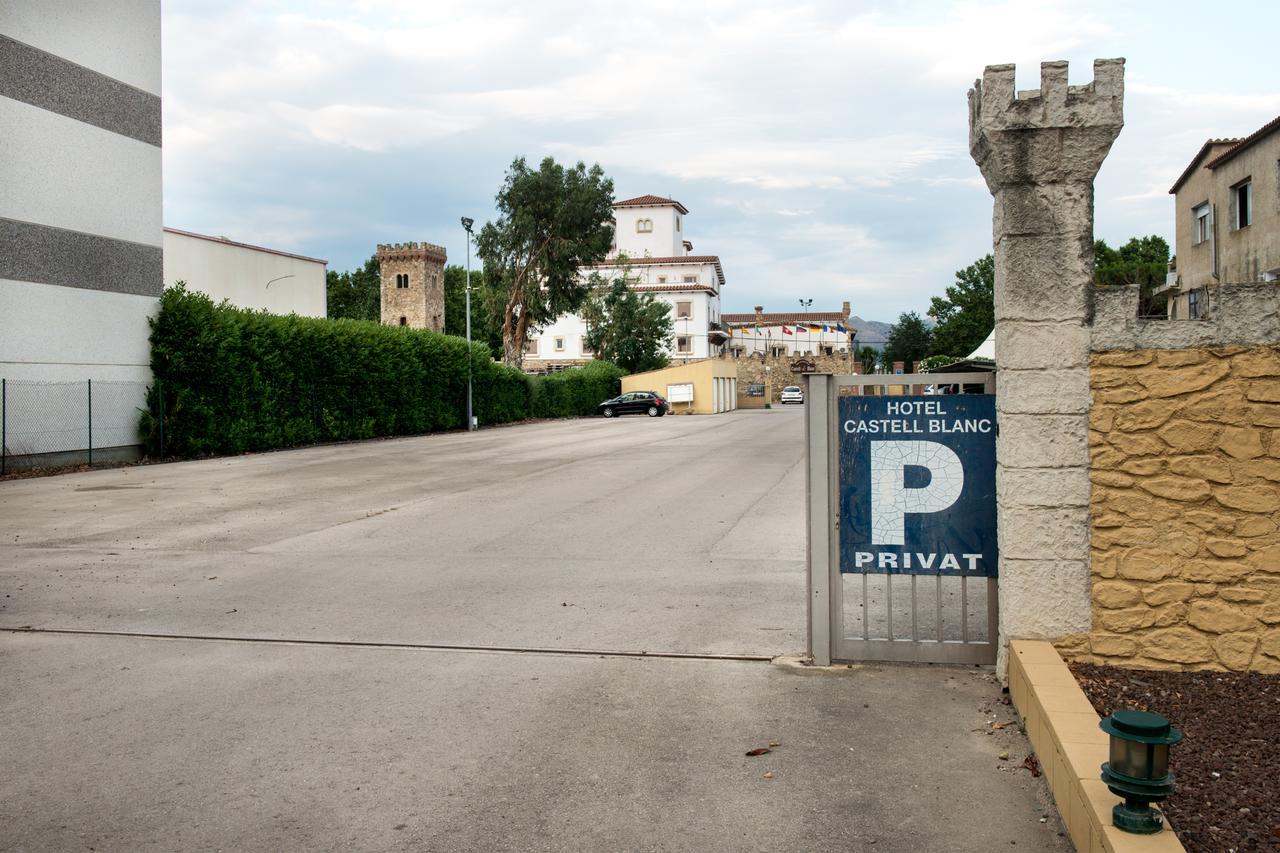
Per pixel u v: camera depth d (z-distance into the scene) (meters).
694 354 87.06
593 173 61.62
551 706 5.43
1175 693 4.79
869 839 3.82
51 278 22.22
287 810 4.12
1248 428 5.08
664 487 16.98
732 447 27.59
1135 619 5.21
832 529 6.09
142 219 24.88
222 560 10.11
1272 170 24.56
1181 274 30.84
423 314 86.62
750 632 6.99
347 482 18.34
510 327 62.56
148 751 4.80
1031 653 5.12
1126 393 5.20
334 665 6.27
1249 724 4.34
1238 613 5.10
